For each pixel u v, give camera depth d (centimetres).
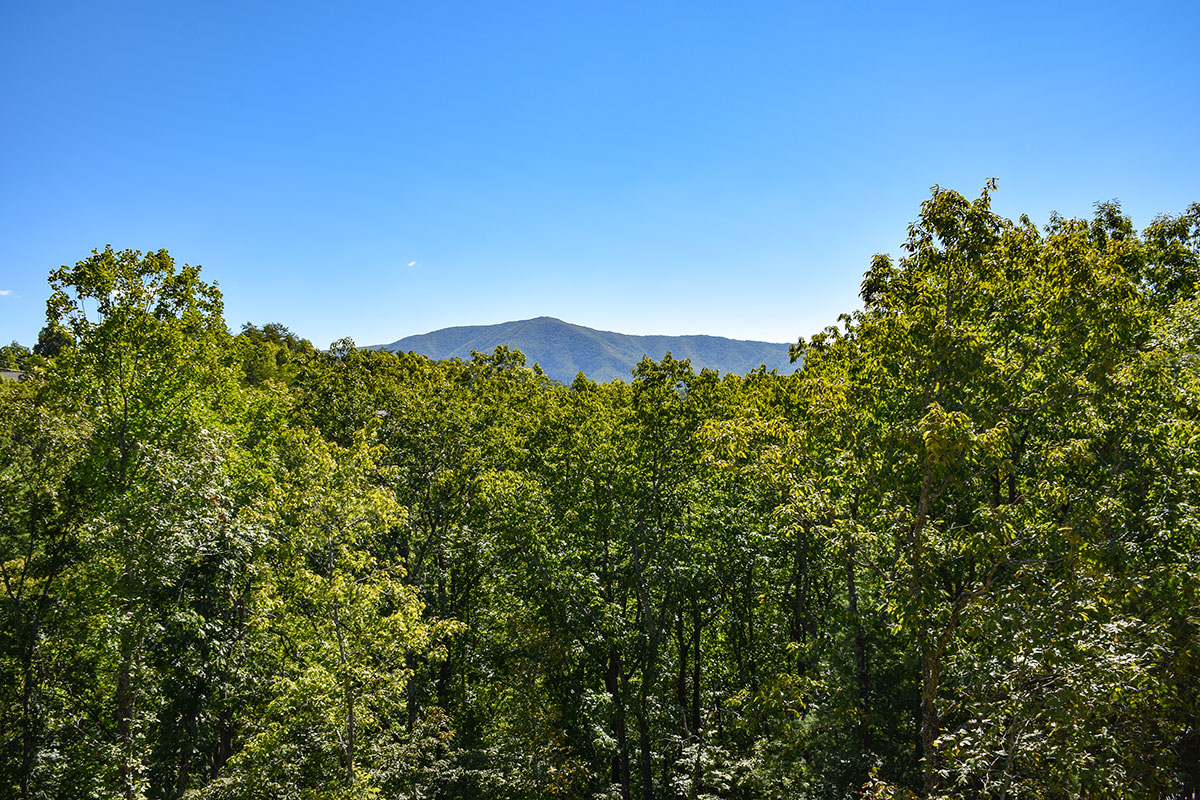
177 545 1580
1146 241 1864
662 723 2459
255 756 1562
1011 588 982
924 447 1020
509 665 2291
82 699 2006
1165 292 1806
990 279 1138
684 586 2108
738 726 2095
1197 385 1263
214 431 1873
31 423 1934
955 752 982
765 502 2075
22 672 1955
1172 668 879
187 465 1702
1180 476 1198
